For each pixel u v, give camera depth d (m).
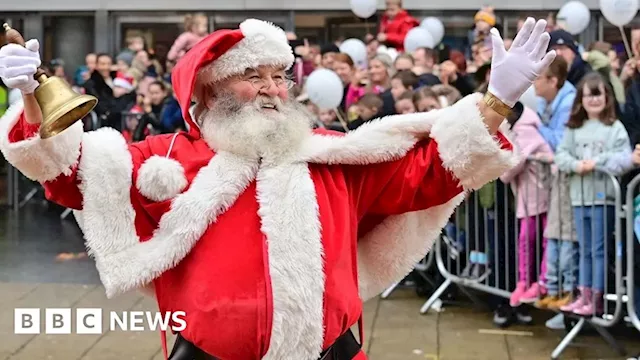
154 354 5.01
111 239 2.59
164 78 9.98
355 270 2.74
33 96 2.41
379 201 2.79
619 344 5.05
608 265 4.90
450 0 11.37
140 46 10.67
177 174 2.61
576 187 4.90
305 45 8.77
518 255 5.36
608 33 10.23
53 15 12.40
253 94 2.68
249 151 2.63
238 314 2.55
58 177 2.54
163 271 2.61
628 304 4.71
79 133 2.55
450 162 2.63
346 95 7.72
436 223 2.89
